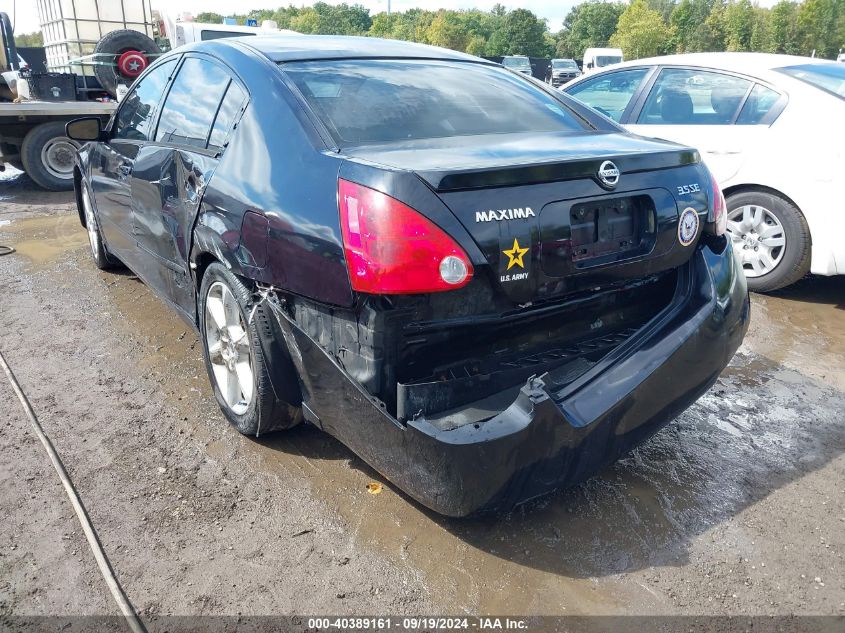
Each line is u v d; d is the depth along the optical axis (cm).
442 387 220
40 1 1170
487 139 264
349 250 216
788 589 228
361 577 229
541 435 215
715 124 512
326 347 236
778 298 503
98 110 890
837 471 294
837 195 452
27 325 434
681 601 222
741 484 284
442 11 12219
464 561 237
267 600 219
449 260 206
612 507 267
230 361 306
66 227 695
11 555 236
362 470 286
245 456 295
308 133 251
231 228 268
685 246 262
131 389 352
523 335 238
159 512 259
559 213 225
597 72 610
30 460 290
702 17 10612
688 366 254
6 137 884
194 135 322
